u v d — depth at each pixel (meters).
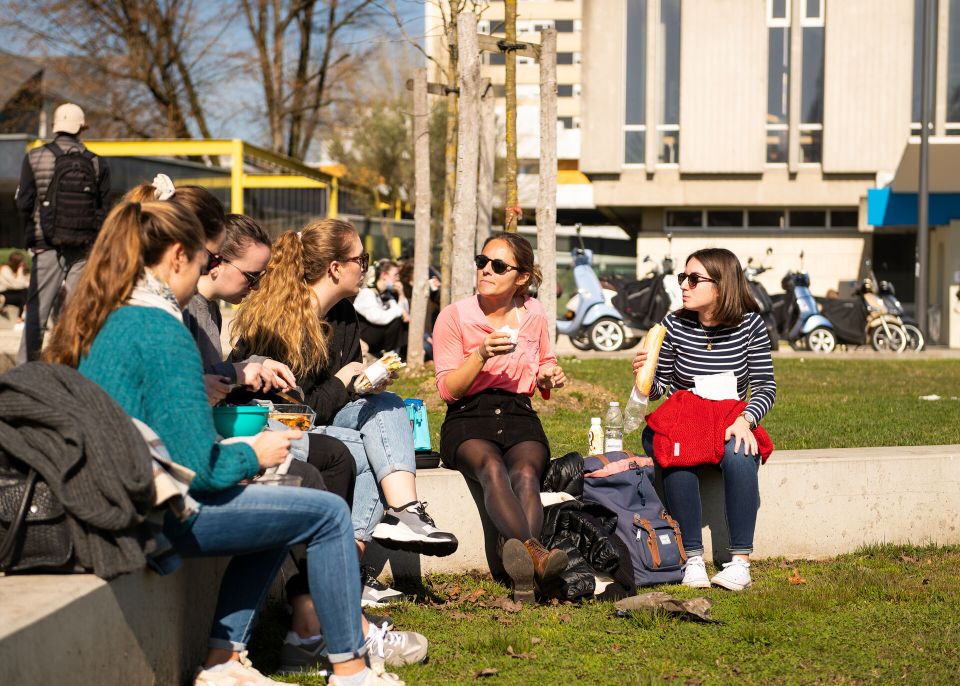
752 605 4.43
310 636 3.70
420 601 4.62
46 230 7.70
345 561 3.29
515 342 4.64
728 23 27.28
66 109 7.90
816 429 7.73
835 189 27.38
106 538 2.75
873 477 5.43
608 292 17.78
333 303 4.49
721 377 5.14
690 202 27.92
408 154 34.91
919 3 26.70
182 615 3.34
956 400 9.97
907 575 4.95
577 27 57.34
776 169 27.52
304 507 3.20
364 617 3.77
